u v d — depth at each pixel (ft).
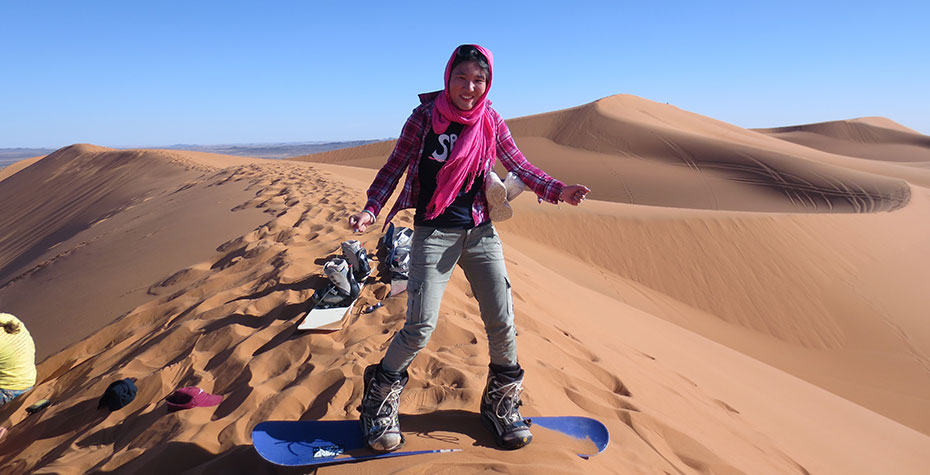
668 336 26.71
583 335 16.99
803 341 54.54
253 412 9.08
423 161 6.93
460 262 7.43
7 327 12.40
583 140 210.79
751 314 57.21
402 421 8.38
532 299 18.75
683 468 9.29
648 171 171.32
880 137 435.12
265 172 52.19
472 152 6.68
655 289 58.13
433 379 9.90
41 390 12.90
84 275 25.38
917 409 40.37
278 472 7.26
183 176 85.71
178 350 12.89
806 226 73.05
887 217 94.99
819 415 20.10
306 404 9.27
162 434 8.93
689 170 171.42
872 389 44.34
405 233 15.93
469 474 6.95
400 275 14.69
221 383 10.76
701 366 21.25
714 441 11.36
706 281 60.34
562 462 7.55
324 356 10.96
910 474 16.16
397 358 7.20
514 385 7.70
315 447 7.48
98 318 18.85
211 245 24.16
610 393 11.34
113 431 9.87
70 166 169.37
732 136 241.14
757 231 68.08
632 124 212.64
